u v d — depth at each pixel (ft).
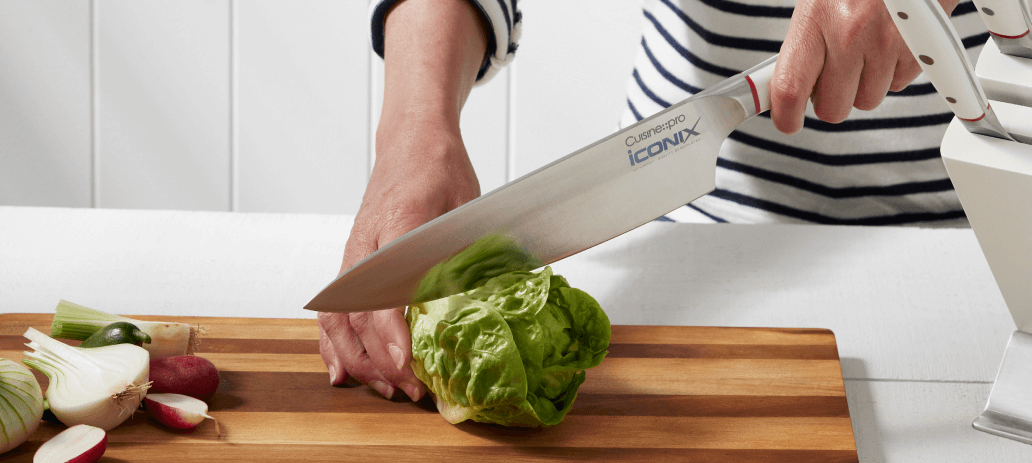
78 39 6.46
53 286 3.40
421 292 2.60
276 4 6.39
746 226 3.92
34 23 6.40
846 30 2.54
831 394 2.74
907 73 2.75
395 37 3.56
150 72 6.57
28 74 6.54
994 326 3.20
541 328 2.51
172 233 3.82
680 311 3.33
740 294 3.43
